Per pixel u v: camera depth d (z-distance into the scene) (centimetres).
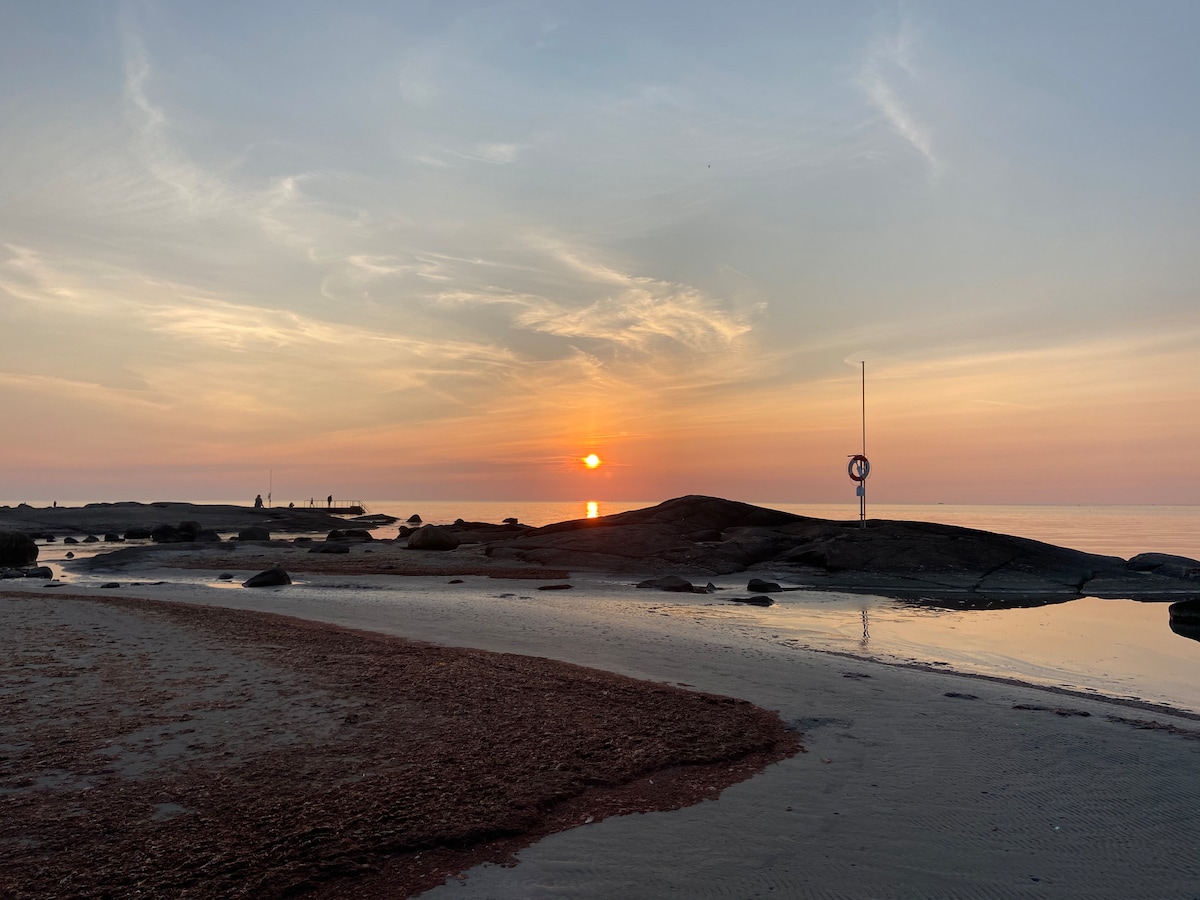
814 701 1038
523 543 3359
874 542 2934
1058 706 1040
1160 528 10044
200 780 698
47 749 778
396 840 580
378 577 2739
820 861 567
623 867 554
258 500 9750
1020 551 2845
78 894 494
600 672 1172
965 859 573
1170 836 615
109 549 4728
